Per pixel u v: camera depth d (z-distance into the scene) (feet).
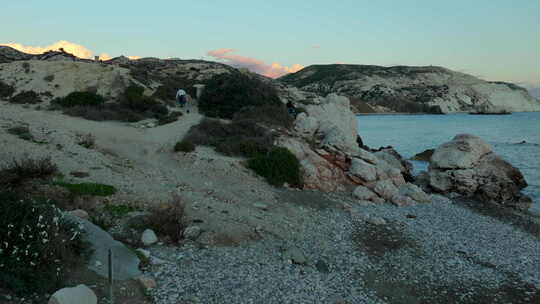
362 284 38.93
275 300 31.83
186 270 33.83
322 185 78.28
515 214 76.59
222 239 41.98
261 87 123.34
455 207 77.56
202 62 263.29
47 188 42.55
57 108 103.86
